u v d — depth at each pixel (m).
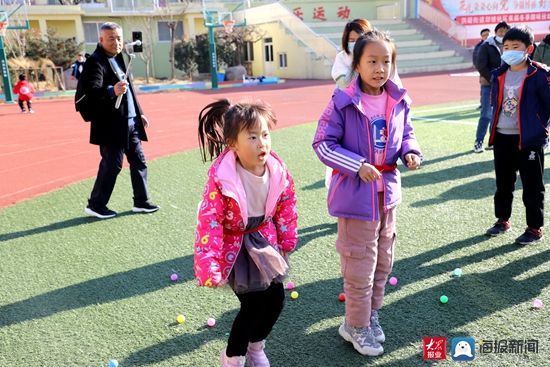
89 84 5.04
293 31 26.67
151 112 14.95
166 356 2.90
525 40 3.89
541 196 4.07
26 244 4.75
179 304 3.50
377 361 2.77
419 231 4.51
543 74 3.93
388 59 2.65
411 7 30.14
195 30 28.94
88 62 5.09
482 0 28.16
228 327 3.18
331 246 4.32
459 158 7.02
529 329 2.97
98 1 28.17
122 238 4.79
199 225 2.45
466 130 8.97
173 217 5.30
